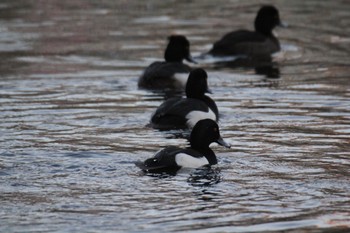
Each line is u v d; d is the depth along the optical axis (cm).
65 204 1299
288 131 1744
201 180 1416
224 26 3016
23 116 1870
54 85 2200
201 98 1934
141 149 1609
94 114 1898
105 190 1361
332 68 2388
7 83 2217
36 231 1199
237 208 1291
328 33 2883
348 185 1395
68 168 1473
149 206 1295
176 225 1225
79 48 2681
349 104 1973
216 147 1634
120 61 2509
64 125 1795
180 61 2359
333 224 1230
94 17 3216
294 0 3516
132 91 2155
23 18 3191
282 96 2067
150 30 2956
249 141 1673
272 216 1260
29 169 1464
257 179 1425
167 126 1791
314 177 1437
